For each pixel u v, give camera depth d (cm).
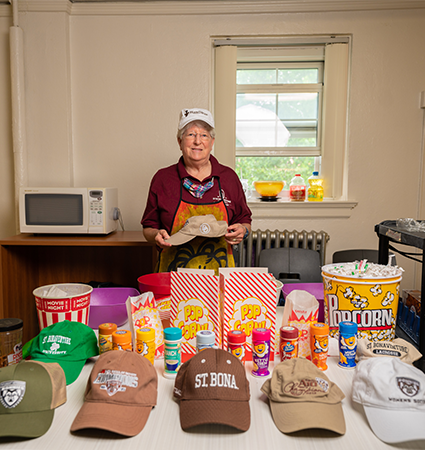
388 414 71
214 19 255
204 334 91
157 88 261
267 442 68
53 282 273
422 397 72
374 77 254
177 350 90
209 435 70
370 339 102
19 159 257
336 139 266
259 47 265
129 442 68
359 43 252
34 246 265
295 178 277
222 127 268
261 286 97
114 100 263
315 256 223
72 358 91
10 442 69
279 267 222
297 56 265
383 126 258
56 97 259
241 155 281
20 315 247
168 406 79
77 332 96
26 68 257
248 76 277
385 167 261
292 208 265
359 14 250
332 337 106
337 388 79
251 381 88
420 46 250
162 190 171
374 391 74
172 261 161
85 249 272
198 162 166
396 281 100
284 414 73
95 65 261
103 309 116
